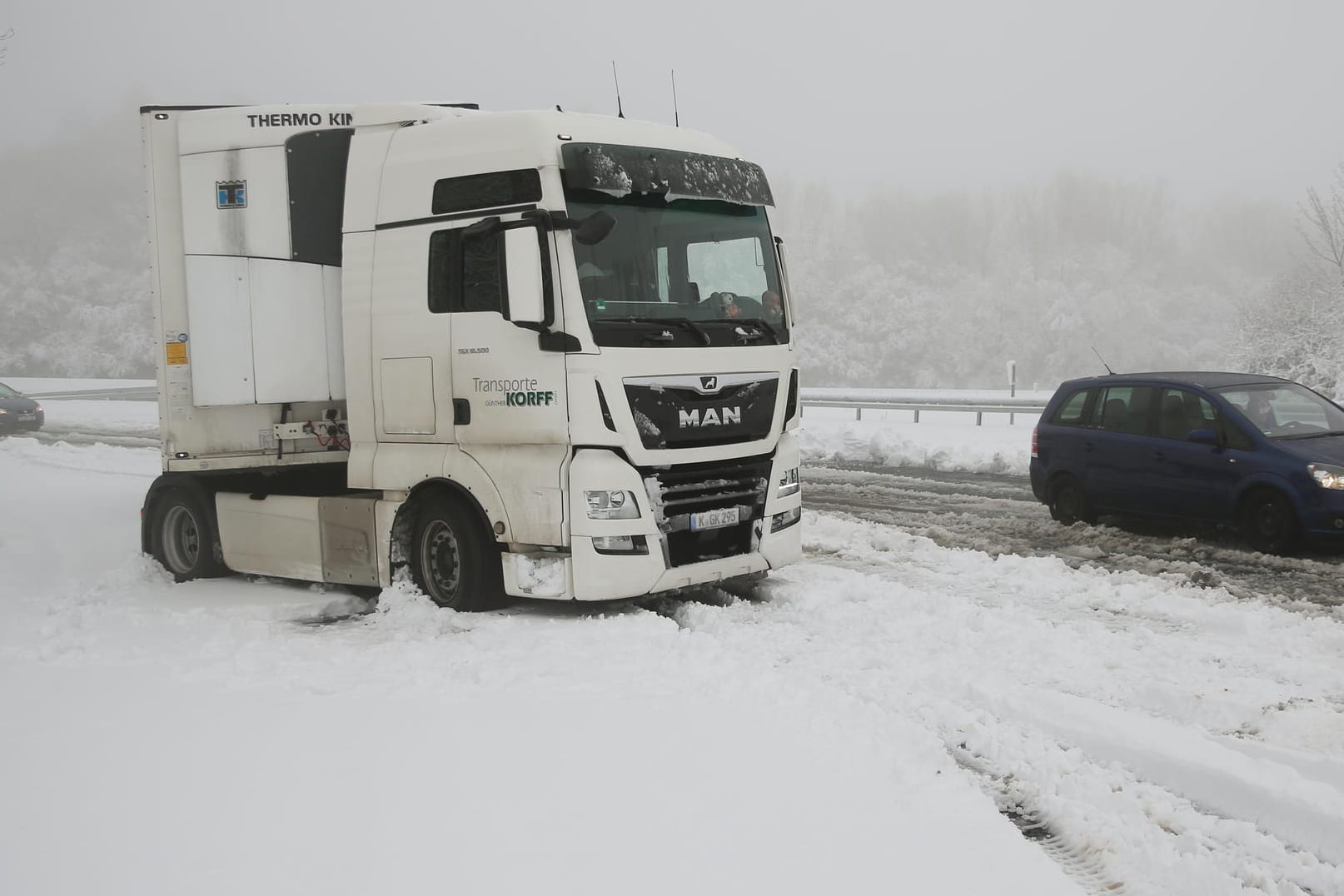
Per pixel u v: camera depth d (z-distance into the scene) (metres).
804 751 4.96
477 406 7.90
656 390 7.62
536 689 5.93
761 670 6.30
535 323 7.33
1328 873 4.08
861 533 11.55
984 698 6.00
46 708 5.61
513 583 7.83
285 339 9.36
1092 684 6.20
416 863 3.75
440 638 7.46
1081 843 4.43
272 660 6.74
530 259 7.28
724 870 3.74
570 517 7.52
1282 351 39.41
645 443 7.56
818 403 29.45
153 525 10.28
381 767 4.66
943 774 4.81
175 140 9.46
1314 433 10.27
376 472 8.51
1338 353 37.62
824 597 8.41
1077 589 8.63
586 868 3.72
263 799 4.30
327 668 6.50
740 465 8.23
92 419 33.16
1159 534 11.09
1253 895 3.89
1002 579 9.16
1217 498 10.31
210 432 9.55
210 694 5.88
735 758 4.83
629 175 7.67
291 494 9.62
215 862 3.74
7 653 7.07
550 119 7.64
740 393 8.12
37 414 29.56
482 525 8.08
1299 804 4.54
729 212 8.40
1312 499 9.54
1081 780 4.93
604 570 7.51
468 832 4.00
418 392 8.24
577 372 7.39
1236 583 8.84
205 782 4.49
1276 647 6.95
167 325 9.50
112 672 6.44
